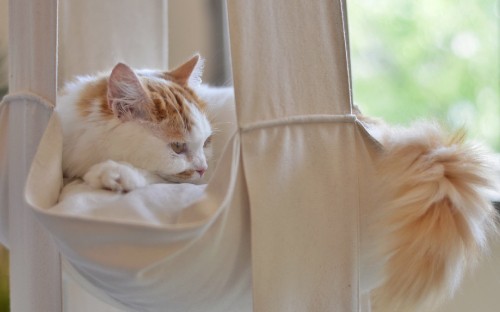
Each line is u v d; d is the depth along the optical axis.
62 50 1.43
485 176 0.94
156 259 0.75
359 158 0.90
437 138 0.95
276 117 0.86
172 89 1.19
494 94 1.84
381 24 1.93
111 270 0.75
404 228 0.88
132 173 0.93
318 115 0.88
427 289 0.88
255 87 0.85
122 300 0.91
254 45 0.85
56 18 0.95
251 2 0.85
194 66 1.32
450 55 1.90
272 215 0.84
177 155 1.11
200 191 0.88
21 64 0.97
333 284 0.86
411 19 1.92
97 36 1.44
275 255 0.84
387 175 0.90
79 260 0.78
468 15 1.88
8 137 1.00
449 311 1.46
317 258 0.86
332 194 0.87
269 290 0.83
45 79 0.95
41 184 0.83
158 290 0.83
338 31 0.88
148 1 1.51
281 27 0.87
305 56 0.87
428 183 0.90
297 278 0.86
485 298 1.44
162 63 1.55
